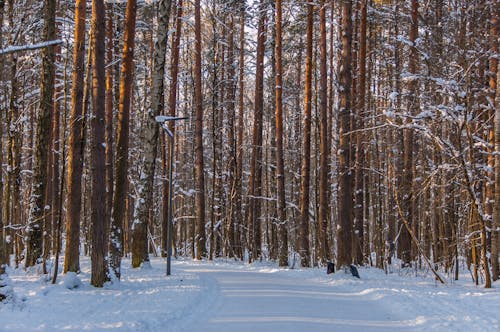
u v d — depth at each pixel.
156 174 38.66
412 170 20.47
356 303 11.87
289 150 35.56
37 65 20.59
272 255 29.67
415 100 18.22
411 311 10.38
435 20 22.33
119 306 10.48
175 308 10.24
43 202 16.28
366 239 27.53
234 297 12.48
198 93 27.22
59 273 16.02
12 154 18.06
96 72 13.41
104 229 13.59
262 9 27.78
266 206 37.09
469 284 15.49
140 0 24.70
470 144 14.25
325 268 21.70
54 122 25.53
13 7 17.64
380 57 28.16
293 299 12.20
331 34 27.98
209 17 30.95
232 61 32.22
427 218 24.41
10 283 10.18
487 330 8.16
